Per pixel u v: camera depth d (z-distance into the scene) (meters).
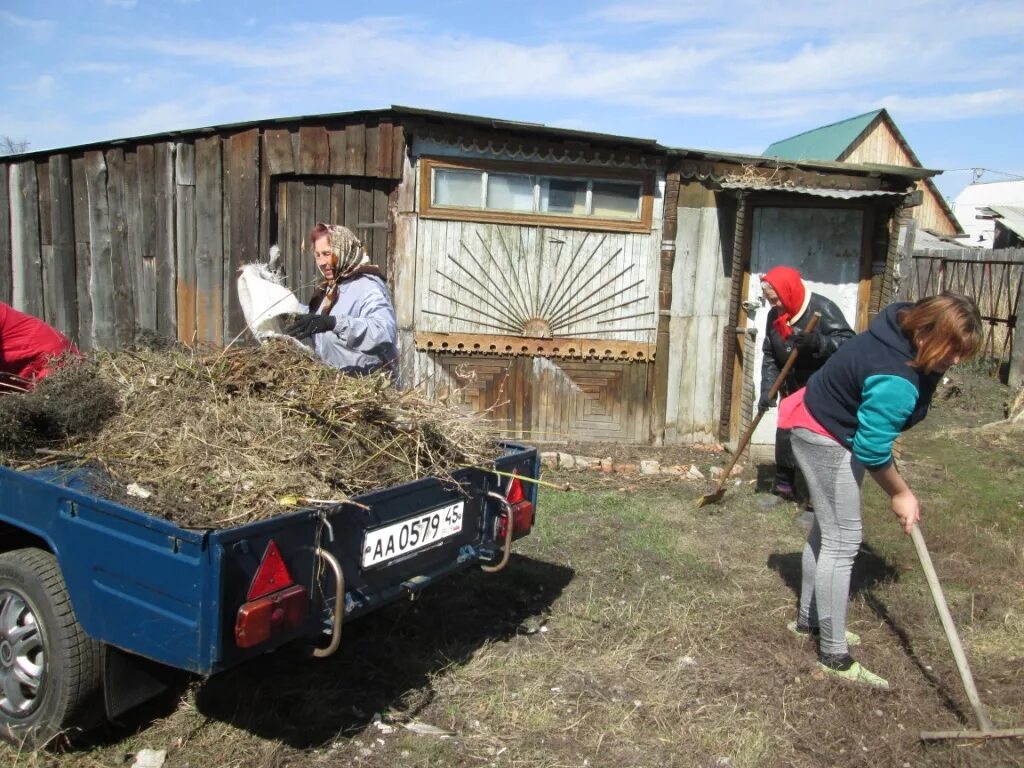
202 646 2.44
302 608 2.68
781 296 5.34
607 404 7.55
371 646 3.79
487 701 3.37
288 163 7.25
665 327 7.43
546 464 6.76
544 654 3.77
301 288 7.32
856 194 6.79
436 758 3.00
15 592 2.93
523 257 7.30
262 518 2.64
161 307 7.57
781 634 4.01
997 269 11.72
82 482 2.79
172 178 7.41
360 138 7.16
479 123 6.92
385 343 3.97
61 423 3.05
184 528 2.46
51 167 7.54
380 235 7.31
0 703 3.02
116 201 7.52
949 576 4.77
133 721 3.15
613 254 7.36
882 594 4.51
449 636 3.93
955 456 7.62
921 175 7.16
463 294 7.31
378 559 3.03
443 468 3.38
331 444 3.17
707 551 5.12
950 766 3.06
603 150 7.17
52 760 2.90
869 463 3.32
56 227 7.60
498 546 3.70
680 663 3.73
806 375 5.46
